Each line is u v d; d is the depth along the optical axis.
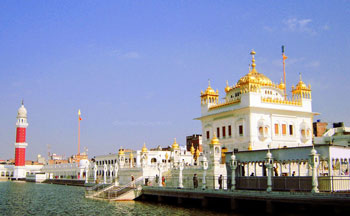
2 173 197.12
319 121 100.88
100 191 72.00
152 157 114.75
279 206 41.38
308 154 44.09
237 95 79.56
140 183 72.94
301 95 76.44
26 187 114.94
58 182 141.00
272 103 72.50
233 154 49.91
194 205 52.84
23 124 181.25
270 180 43.47
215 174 56.34
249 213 42.62
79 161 151.38
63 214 49.72
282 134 72.62
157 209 50.97
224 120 76.12
